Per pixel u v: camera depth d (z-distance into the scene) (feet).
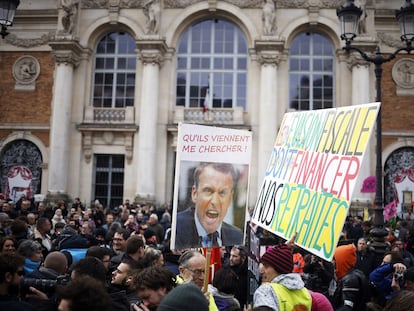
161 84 76.07
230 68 78.23
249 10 76.43
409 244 37.83
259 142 73.00
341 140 12.67
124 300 13.34
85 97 77.41
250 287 20.59
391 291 19.52
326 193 12.53
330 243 11.78
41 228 27.55
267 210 15.39
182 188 14.70
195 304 7.82
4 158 78.89
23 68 79.46
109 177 76.38
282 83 74.95
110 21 77.41
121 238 24.21
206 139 15.25
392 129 74.13
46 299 13.37
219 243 15.11
